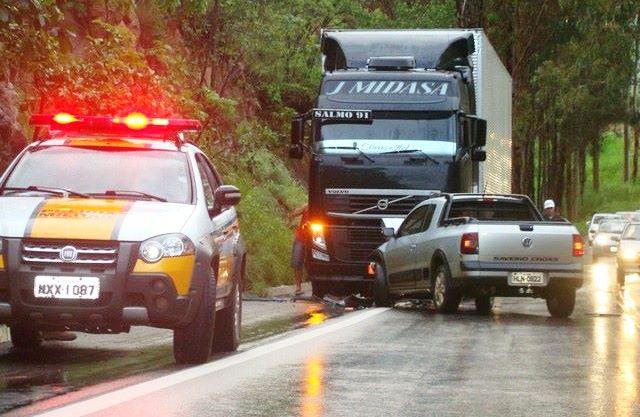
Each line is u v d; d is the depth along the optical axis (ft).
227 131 265.13
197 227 104.32
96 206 103.60
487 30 524.93
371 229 213.87
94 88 167.84
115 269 99.09
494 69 258.37
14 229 100.01
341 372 96.12
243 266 122.31
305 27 338.13
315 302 207.62
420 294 189.06
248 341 128.67
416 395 83.71
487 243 175.01
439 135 213.46
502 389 87.35
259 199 272.10
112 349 116.57
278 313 174.70
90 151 113.09
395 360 105.81
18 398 80.94
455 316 170.50
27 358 108.37
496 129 263.08
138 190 109.60
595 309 193.67
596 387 88.89
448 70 227.20
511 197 190.29
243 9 271.49
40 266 99.14
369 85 216.33
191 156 113.91
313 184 216.13
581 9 539.70
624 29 577.02
